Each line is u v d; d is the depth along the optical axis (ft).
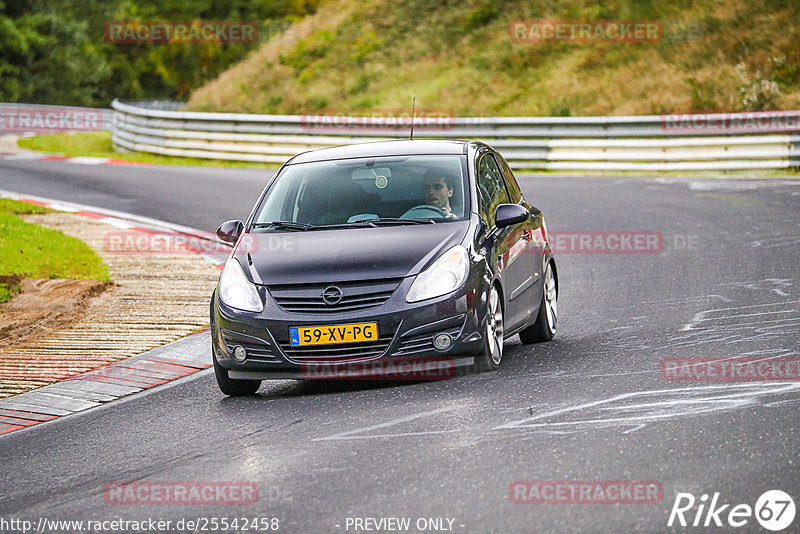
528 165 284.41
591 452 65.31
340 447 71.15
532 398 79.97
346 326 85.87
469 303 87.35
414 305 85.92
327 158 105.91
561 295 133.59
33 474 73.51
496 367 92.07
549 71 382.83
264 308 87.81
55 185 267.18
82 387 99.30
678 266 147.23
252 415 83.97
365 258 88.89
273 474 66.69
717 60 355.15
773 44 354.74
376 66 427.74
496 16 436.35
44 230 185.68
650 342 99.91
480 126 298.76
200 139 338.75
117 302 136.05
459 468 63.98
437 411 78.13
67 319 127.95
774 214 188.65
